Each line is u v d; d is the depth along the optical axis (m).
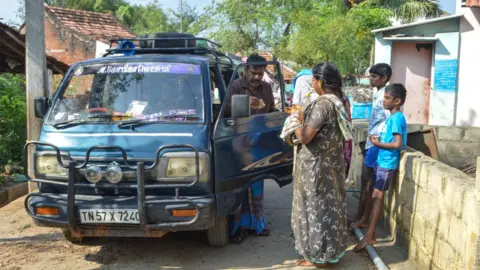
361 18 19.64
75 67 5.32
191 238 5.56
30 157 6.80
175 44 5.89
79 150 4.62
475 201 3.40
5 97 10.45
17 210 6.64
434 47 12.36
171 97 4.94
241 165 4.98
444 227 4.00
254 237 5.62
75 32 20.56
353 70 19.55
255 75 5.63
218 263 4.84
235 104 4.67
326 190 4.47
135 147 4.55
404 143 5.10
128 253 5.07
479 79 11.91
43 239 5.46
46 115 5.08
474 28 11.78
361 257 4.98
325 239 4.49
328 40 19.45
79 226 4.50
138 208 4.32
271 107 5.99
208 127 4.70
